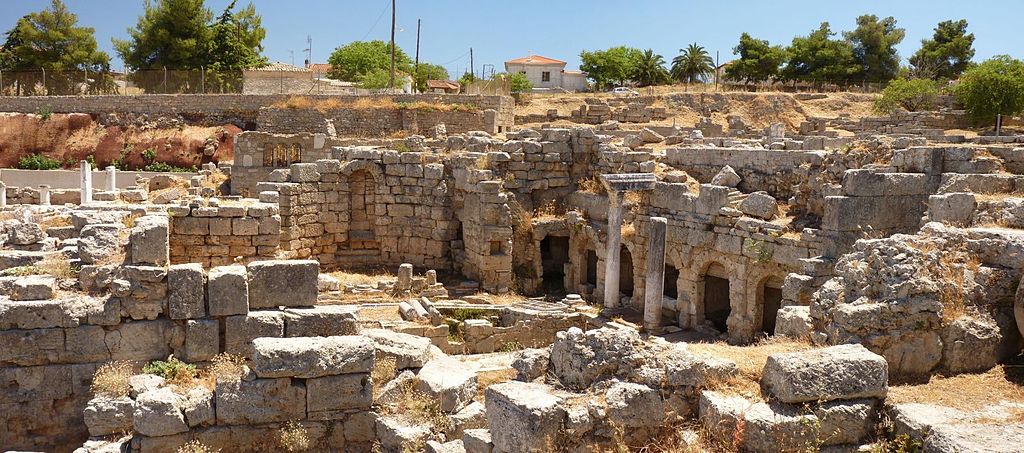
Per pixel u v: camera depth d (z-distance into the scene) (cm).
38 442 1526
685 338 2747
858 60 9288
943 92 6181
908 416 1071
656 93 7488
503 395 1115
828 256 2295
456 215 3509
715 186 2822
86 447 1339
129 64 7594
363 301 2894
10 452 1373
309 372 1391
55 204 4234
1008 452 919
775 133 4412
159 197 3847
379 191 3550
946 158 2408
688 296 2902
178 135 5862
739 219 2683
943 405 1139
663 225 2711
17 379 1518
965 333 1349
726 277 2789
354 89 7244
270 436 1389
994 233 1481
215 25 7844
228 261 2816
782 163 2809
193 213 2770
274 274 1638
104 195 3903
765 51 9538
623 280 3372
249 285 1622
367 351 1433
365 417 1439
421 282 3047
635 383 1130
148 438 1334
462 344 2570
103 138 5947
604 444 1086
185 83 6988
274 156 4547
